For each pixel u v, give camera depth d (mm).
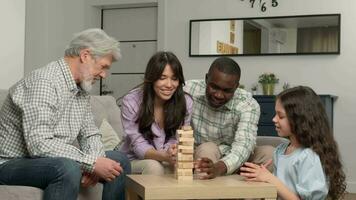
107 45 1798
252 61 4691
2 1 2684
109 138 2631
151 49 5254
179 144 1709
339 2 4453
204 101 2346
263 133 4195
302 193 1667
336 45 4438
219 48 4789
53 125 1706
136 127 2201
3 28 2689
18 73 2799
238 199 1616
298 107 1775
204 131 2375
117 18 5387
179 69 2137
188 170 1706
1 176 1645
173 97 2186
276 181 1671
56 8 4926
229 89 2141
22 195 1546
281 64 4609
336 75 4457
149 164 1965
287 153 1827
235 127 2309
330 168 1739
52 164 1564
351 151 4395
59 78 1743
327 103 4133
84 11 5340
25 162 1619
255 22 4680
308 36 4523
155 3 5129
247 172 1716
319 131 1765
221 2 4793
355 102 4402
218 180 1688
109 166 1683
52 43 4883
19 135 1710
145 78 2162
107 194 1894
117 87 5379
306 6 4543
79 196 1758
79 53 1781
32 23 4812
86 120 1944
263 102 4199
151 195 1491
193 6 4887
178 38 4934
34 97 1645
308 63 4539
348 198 3941
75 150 1676
